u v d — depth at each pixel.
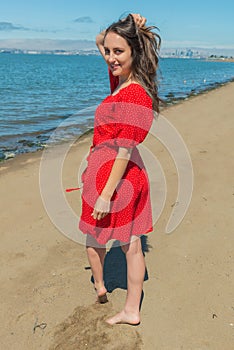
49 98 17.03
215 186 4.89
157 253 3.47
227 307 2.80
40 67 64.81
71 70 53.12
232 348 2.45
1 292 3.02
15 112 12.72
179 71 48.78
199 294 2.94
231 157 6.09
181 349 2.45
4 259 3.44
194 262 3.33
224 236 3.72
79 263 3.38
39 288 3.05
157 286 3.03
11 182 5.34
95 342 2.49
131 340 2.51
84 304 2.86
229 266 3.26
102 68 63.03
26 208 4.46
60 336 2.56
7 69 53.69
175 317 2.71
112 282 3.12
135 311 2.62
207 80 29.53
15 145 7.99
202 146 6.81
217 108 11.65
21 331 2.63
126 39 2.24
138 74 2.32
